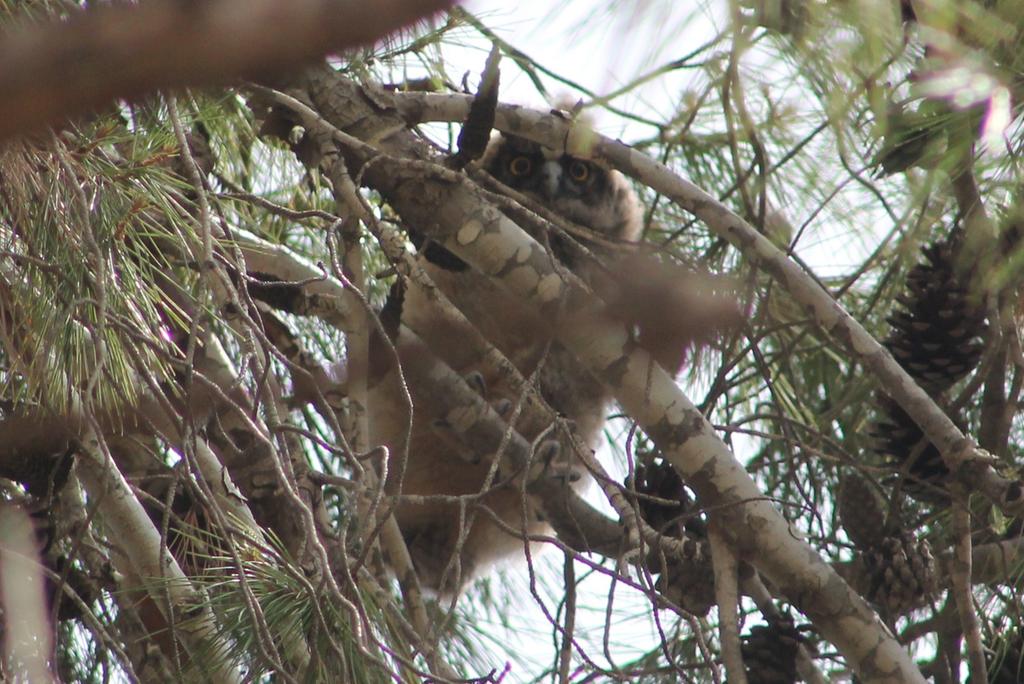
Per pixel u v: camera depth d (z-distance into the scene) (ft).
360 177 21.27
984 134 14.97
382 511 21.84
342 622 18.34
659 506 28.30
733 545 22.66
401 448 35.65
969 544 23.22
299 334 32.81
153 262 22.77
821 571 22.36
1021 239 18.01
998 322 20.20
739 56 14.47
